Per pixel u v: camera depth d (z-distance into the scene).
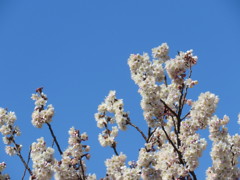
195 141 9.83
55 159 10.82
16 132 11.30
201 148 9.74
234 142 10.75
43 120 11.16
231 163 10.60
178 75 10.56
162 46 11.55
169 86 11.59
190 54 10.55
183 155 9.83
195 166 9.69
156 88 10.16
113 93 11.58
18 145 11.17
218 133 10.42
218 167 10.24
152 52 11.62
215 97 10.73
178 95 11.44
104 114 11.74
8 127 11.27
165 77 11.70
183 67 10.52
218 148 10.19
